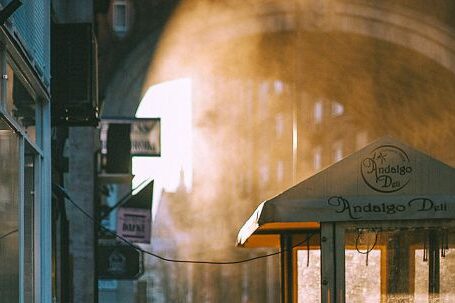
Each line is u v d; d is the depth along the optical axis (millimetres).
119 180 22156
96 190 17859
